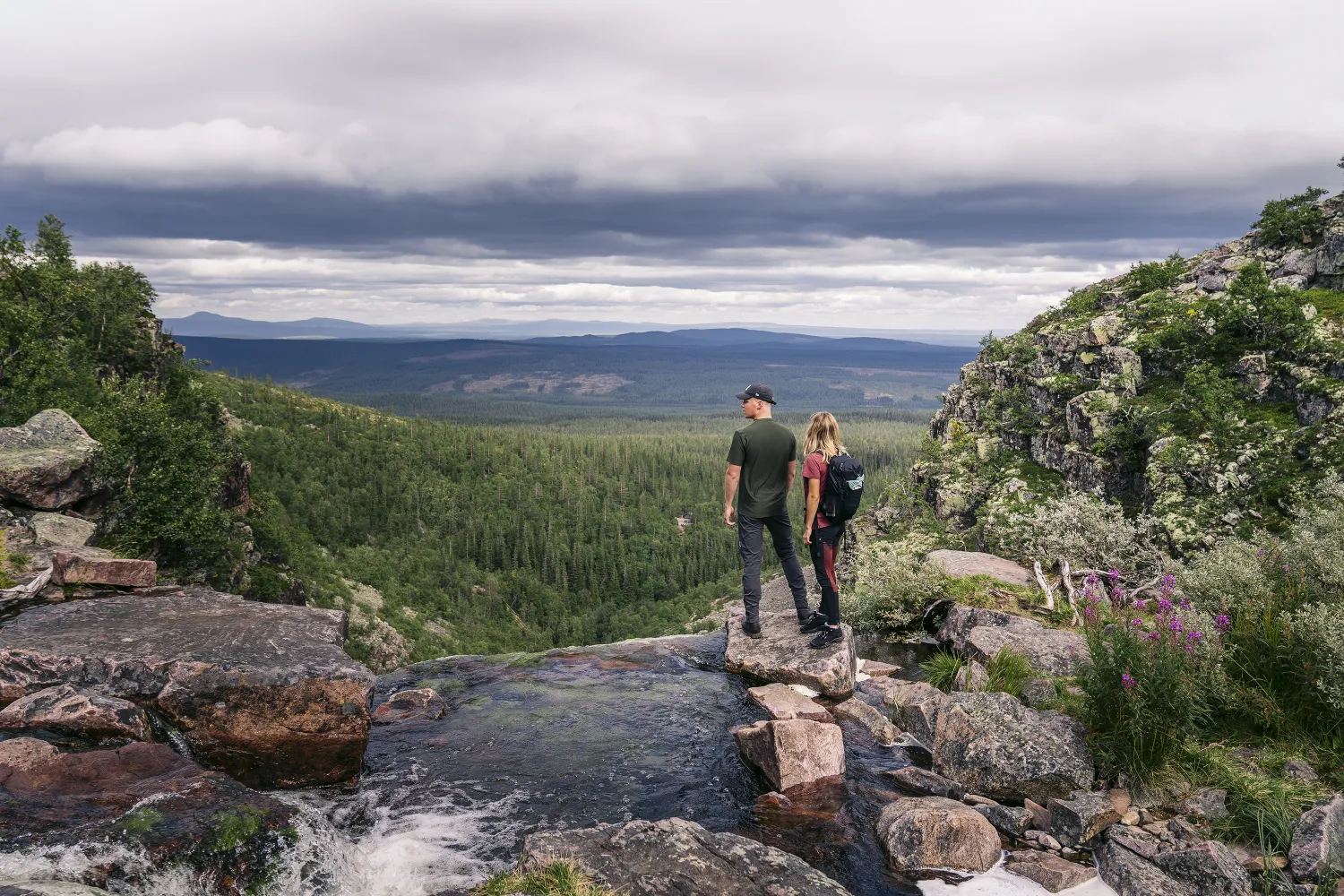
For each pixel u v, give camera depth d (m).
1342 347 32.41
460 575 191.88
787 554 9.00
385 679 8.43
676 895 4.03
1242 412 32.25
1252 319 37.91
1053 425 45.22
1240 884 4.21
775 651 8.51
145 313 76.81
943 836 4.83
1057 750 5.80
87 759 4.81
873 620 10.74
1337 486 10.49
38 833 3.99
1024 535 13.44
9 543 10.07
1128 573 11.23
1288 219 52.59
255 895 4.09
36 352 44.78
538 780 5.91
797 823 5.33
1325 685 5.89
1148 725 5.69
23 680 5.65
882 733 6.85
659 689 8.07
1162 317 46.78
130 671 5.76
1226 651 6.66
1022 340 57.94
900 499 53.22
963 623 9.32
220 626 6.84
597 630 186.75
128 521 35.28
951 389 67.00
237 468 86.25
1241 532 22.39
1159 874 4.47
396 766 6.11
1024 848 5.06
